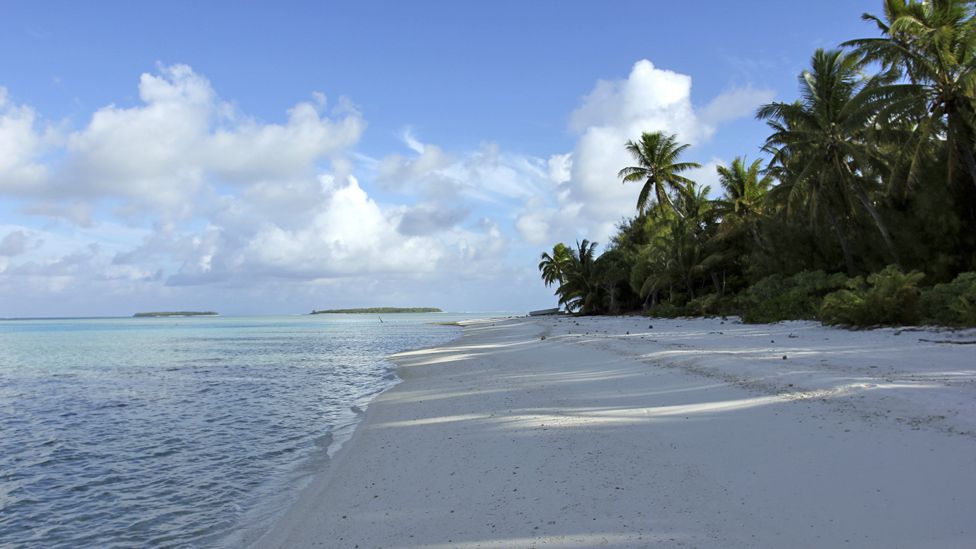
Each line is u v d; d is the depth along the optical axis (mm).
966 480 4883
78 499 7648
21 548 6098
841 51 25891
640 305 57969
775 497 5023
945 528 4125
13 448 10758
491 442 8047
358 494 6555
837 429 6715
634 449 6938
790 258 30984
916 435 6133
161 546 5934
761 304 26781
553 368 15961
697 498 5203
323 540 5316
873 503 4676
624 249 55781
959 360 10883
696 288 45781
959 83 20312
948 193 21688
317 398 15617
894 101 21719
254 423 12344
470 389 13547
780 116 27812
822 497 4910
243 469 8656
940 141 22484
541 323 53594
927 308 17203
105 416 14023
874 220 26250
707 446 6723
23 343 53656
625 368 13938
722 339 18906
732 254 40156
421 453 8008
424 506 5836
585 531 4742
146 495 7676
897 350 12836
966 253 22062
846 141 26266
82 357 34750
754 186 39000
